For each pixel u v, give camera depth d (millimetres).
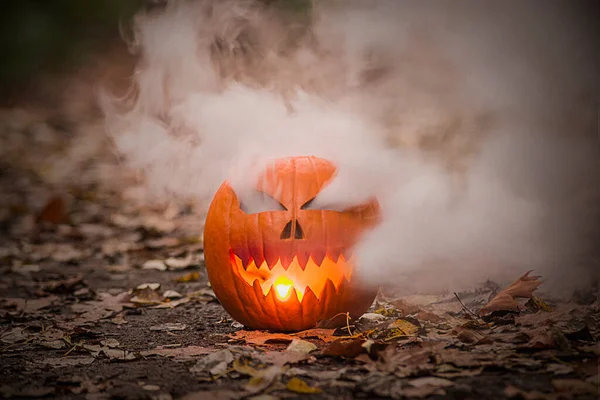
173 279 2150
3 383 1357
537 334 1396
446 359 1332
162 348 1520
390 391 1239
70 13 7113
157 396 1262
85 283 2100
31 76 6305
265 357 1396
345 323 1525
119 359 1456
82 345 1542
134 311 1825
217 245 1526
